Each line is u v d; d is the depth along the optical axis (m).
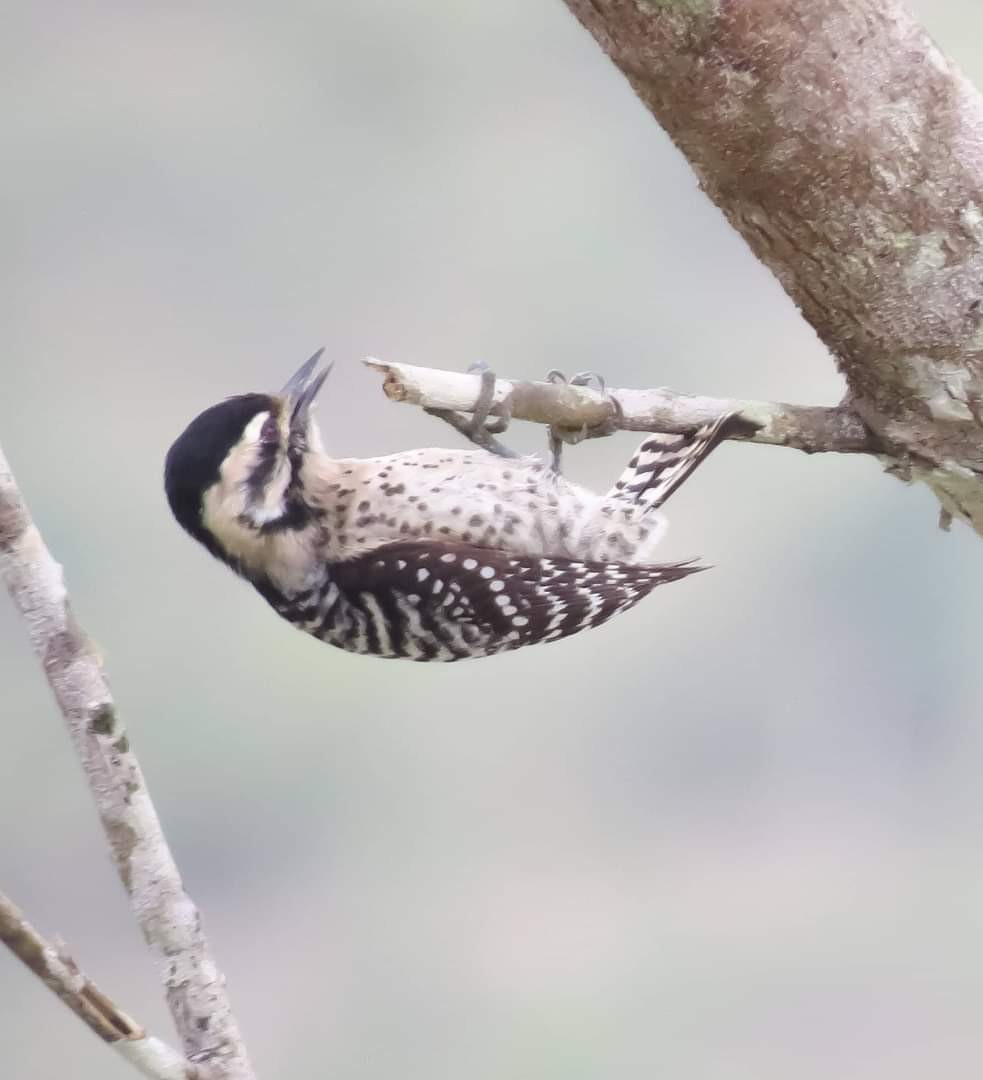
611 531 7.36
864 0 5.43
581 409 6.08
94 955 13.91
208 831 14.47
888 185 5.54
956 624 15.16
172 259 14.70
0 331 14.27
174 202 14.77
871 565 15.30
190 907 5.21
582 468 13.42
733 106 5.46
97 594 14.13
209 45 15.25
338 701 14.82
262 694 14.57
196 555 14.30
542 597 7.23
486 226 15.05
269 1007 13.87
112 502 14.18
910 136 5.49
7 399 14.12
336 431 13.88
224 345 14.56
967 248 5.62
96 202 14.72
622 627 15.16
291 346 14.66
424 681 14.95
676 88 5.48
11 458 14.08
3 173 14.65
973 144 5.52
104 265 14.56
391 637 7.45
